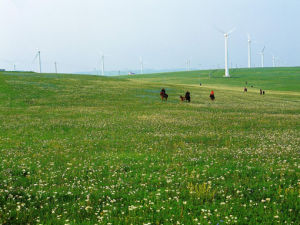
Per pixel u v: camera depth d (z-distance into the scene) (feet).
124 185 34.81
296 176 36.47
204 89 315.58
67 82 256.93
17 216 25.08
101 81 295.69
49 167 44.60
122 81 325.42
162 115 126.11
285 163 43.75
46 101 169.27
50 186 34.30
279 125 97.50
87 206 27.02
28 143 66.80
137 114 129.70
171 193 31.14
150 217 24.99
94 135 78.64
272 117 121.70
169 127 92.99
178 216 24.98
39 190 32.63
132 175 39.73
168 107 161.58
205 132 82.64
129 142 67.72
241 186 32.96
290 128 90.84
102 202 29.50
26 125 96.12
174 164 44.50
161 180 36.17
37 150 58.54
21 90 195.00
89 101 177.17
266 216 24.56
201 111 144.97
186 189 32.30
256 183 33.55
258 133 80.38
